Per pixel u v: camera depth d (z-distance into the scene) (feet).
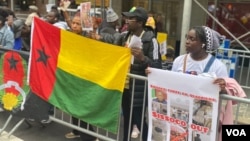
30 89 15.23
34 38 14.73
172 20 39.34
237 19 35.60
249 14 34.88
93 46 12.94
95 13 27.58
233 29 35.99
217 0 36.17
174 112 10.48
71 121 15.05
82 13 14.28
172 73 10.23
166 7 39.45
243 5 35.04
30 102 15.34
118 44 13.85
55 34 14.02
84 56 13.30
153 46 12.62
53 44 14.20
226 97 9.49
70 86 13.91
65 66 13.91
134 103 12.86
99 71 12.92
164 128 10.86
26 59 15.12
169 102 10.53
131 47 11.89
